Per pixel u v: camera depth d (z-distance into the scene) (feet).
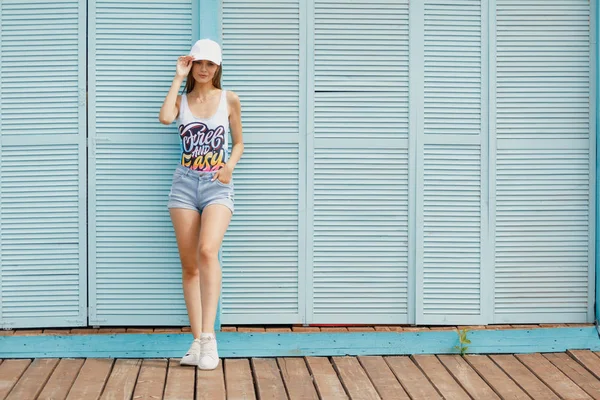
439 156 14.94
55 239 14.65
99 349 14.35
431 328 14.87
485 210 14.99
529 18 14.99
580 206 15.02
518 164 15.05
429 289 14.99
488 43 14.94
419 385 12.96
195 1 14.67
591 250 15.08
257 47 14.71
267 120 14.75
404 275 14.98
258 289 14.83
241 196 14.76
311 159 14.82
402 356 14.66
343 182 14.87
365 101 14.85
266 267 14.83
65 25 14.58
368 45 14.84
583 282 15.10
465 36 14.96
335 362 14.21
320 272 14.89
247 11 14.69
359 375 13.44
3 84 14.58
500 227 15.06
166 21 14.65
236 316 14.82
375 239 14.93
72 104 14.61
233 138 14.16
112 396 12.26
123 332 14.44
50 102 14.61
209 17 14.42
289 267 14.87
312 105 14.78
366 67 14.84
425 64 14.89
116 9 14.60
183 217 13.76
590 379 13.30
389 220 14.94
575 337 14.90
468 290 15.03
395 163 14.90
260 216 14.80
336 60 14.82
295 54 14.78
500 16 14.97
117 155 14.65
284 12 14.74
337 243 14.89
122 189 14.66
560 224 15.10
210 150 13.75
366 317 14.94
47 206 14.62
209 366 13.53
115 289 14.70
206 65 13.61
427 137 14.90
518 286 15.01
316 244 14.87
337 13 14.79
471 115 14.96
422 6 14.85
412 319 15.01
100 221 14.66
